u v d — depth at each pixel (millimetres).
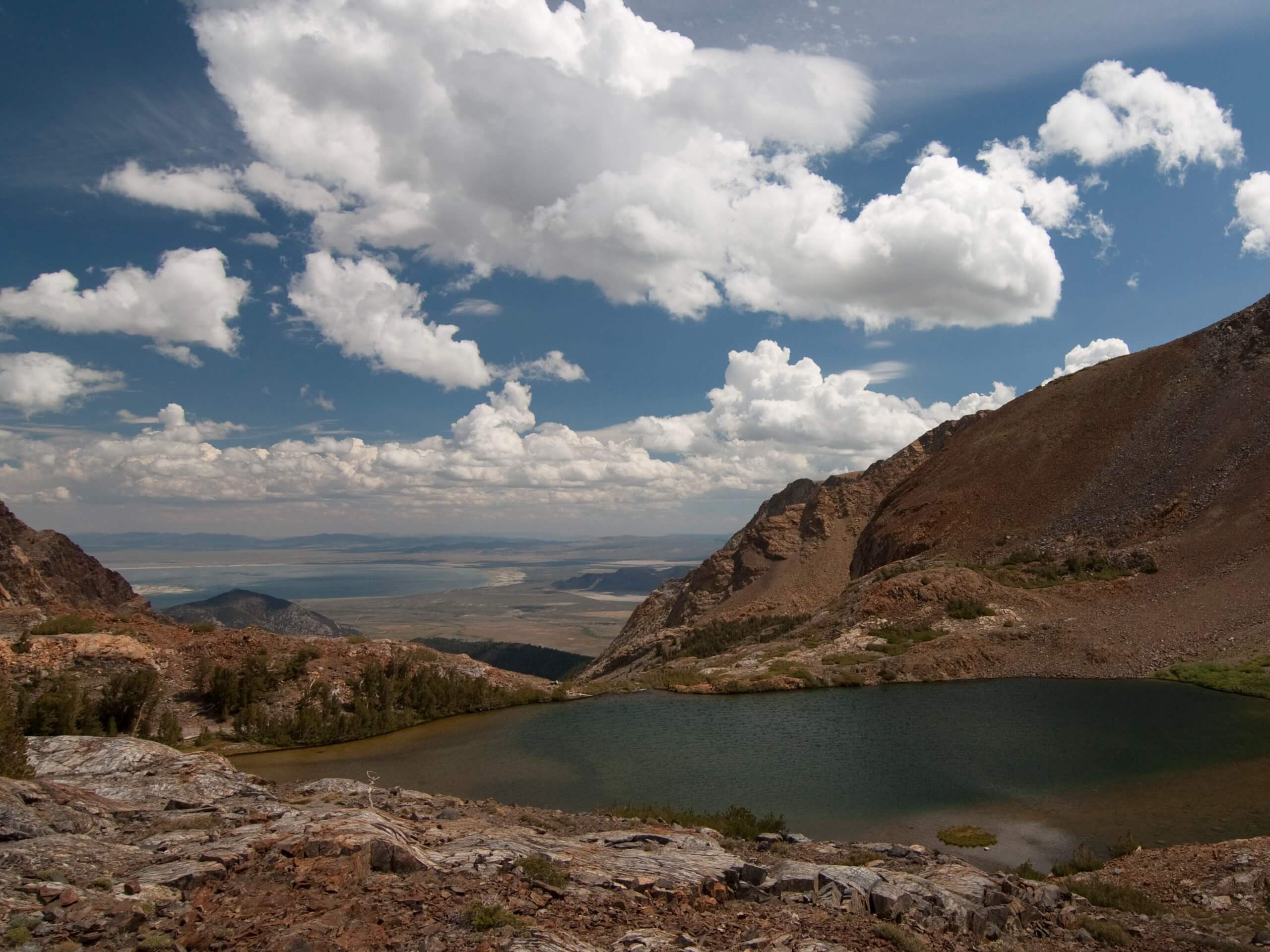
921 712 44125
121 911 9508
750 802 28594
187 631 49438
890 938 12273
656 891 13070
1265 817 24406
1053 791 28516
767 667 59062
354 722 42156
